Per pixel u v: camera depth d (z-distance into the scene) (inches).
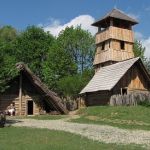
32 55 2997.0
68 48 3014.3
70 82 2571.4
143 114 1529.3
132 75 2050.9
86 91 2148.1
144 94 1845.5
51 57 2876.5
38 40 3068.4
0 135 1000.2
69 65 2888.8
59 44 2970.0
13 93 1878.7
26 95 1899.6
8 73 1336.1
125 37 2432.3
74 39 2999.5
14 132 1059.9
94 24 2519.7
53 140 903.7
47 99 1902.1
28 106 1958.7
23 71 1844.2
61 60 2861.7
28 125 1285.7
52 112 1897.1
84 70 2923.2
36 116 1724.9
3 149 783.1
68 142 874.1
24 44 3021.7
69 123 1376.7
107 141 914.7
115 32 2395.4
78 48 3021.7
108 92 2006.6
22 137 956.6
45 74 2864.2
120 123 1403.8
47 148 789.9
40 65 3036.4
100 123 1401.3
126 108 1632.6
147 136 1030.4
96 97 2122.3
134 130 1186.0
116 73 2026.3
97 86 2081.7
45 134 1010.7
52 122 1414.9
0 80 1320.1
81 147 804.0
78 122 1430.9
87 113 1680.6
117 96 1862.7
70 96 2628.0
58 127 1219.9
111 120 1481.3
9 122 1408.7
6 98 1862.7
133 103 1807.3
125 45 2438.5
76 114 1791.3
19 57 2997.0
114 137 994.7
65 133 1042.1
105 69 2231.8
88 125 1311.5
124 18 2411.4
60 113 1894.7
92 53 3043.8
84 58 3043.8
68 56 2925.7
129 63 2020.2
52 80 2839.6
